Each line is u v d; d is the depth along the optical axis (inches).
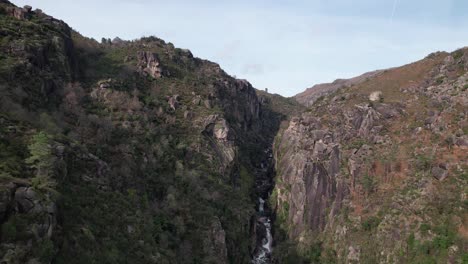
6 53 3437.5
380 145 4320.9
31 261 1787.6
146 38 7121.1
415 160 3922.2
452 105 4200.3
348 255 3688.5
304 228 4315.9
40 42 3846.0
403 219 3523.6
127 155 3543.3
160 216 3304.6
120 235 2659.9
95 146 3302.2
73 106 3700.8
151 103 4842.5
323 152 4598.9
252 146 6560.0
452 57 4958.2
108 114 4062.5
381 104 4741.6
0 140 2368.4
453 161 3668.8
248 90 7800.2
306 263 3949.3
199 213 3661.4
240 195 4515.3
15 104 2888.8
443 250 3117.6
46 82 3592.5
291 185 4746.6
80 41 5634.8
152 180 3614.7
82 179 2743.6
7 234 1779.0
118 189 3110.2
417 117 4387.3
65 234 2171.5
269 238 4687.5
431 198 3496.6
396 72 5487.2
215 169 4448.8
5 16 4082.2
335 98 5359.3
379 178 4062.5
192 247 3331.7
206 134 4909.0
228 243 3777.1
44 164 2303.2
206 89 5831.7
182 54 7017.7
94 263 2206.0
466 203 3262.8
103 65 5260.8
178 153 4276.6
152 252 2802.7
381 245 3516.2
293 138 5329.7
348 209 4020.7
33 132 2618.1
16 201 1910.7
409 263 3228.3
